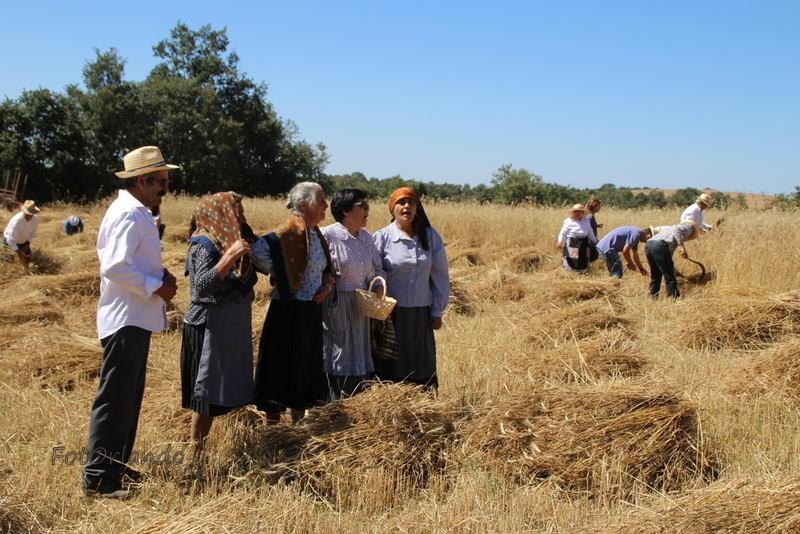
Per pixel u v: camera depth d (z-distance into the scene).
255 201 24.77
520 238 16.27
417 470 4.40
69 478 4.31
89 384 6.34
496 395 5.66
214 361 4.52
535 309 9.38
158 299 4.34
